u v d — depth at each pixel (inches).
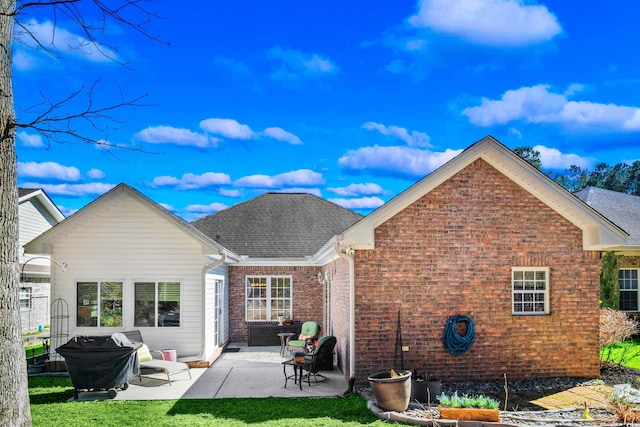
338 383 501.4
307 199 1026.7
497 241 489.7
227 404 412.5
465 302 482.0
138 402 421.4
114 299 605.3
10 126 233.0
